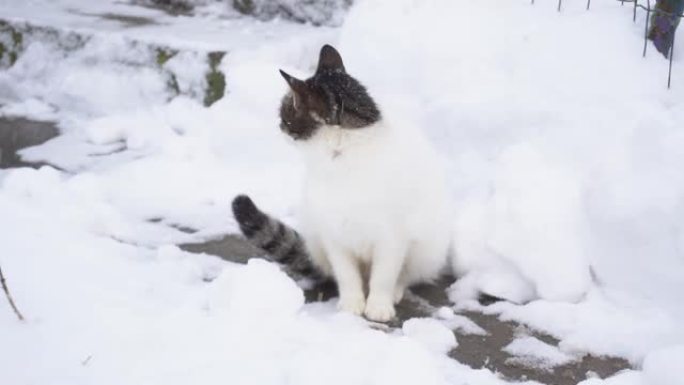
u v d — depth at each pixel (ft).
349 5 24.36
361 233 13.66
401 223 13.60
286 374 10.50
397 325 13.60
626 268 14.05
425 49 19.79
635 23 18.52
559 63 18.16
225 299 12.29
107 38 23.72
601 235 14.43
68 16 26.03
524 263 14.16
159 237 16.67
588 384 11.04
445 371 11.78
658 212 14.11
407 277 14.88
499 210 14.67
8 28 25.41
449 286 15.16
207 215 17.72
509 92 18.08
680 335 12.48
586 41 18.25
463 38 19.62
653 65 17.44
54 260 13.83
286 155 19.49
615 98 16.99
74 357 10.66
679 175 14.57
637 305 13.48
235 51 21.79
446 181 16.44
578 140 16.03
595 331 12.84
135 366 10.55
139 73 23.26
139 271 14.24
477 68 19.06
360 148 12.80
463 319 13.71
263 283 12.16
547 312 13.50
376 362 10.64
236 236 16.81
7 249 13.89
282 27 24.71
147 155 20.62
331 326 12.84
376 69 20.11
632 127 15.75
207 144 20.38
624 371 11.79
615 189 14.61
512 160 15.16
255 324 11.76
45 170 18.22
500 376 11.93
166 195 18.57
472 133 17.70
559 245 14.05
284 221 16.90
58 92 24.12
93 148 21.22
